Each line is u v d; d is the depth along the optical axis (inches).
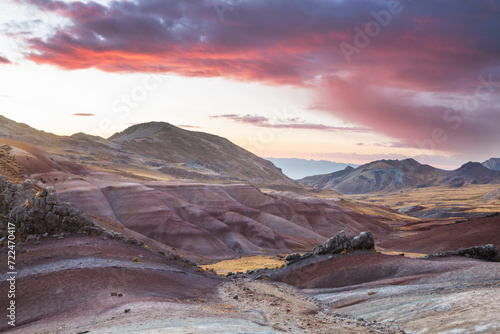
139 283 1631.4
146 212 5418.3
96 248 2014.0
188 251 4729.3
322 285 2134.6
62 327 1066.7
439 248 4586.6
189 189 7337.6
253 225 6274.6
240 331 909.8
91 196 5502.0
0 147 5831.7
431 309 1214.9
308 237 6978.4
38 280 1508.4
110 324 990.4
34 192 2413.9
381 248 5403.5
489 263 1798.7
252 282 2409.0
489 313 1011.3
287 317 1371.8
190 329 874.1
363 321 1289.4
